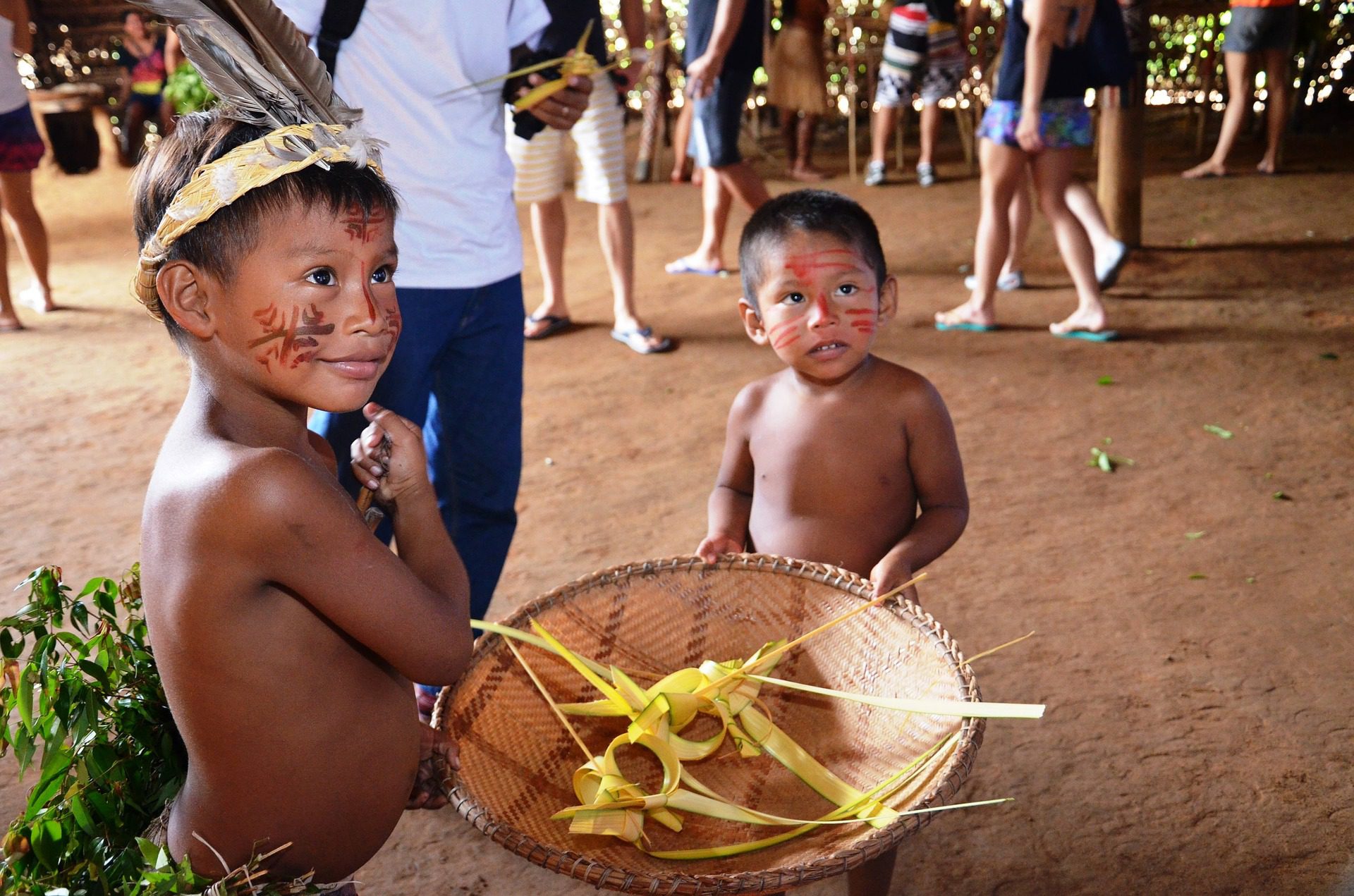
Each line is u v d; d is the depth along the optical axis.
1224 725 2.79
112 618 1.81
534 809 1.86
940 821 2.54
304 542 1.43
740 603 2.18
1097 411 4.67
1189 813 2.52
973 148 10.10
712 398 5.04
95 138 11.26
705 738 2.09
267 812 1.54
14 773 2.77
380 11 2.39
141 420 5.13
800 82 9.03
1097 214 5.72
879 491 2.34
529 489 4.27
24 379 5.68
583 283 6.88
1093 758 2.70
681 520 3.96
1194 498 3.92
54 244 8.62
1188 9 9.19
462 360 2.75
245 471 1.41
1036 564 3.57
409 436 1.70
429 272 2.55
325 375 1.47
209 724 1.49
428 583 1.70
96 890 1.52
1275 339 5.34
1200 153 9.51
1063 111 5.18
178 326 1.49
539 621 2.07
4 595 3.68
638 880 1.49
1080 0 4.93
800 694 2.13
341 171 1.46
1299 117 9.87
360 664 1.59
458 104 2.53
